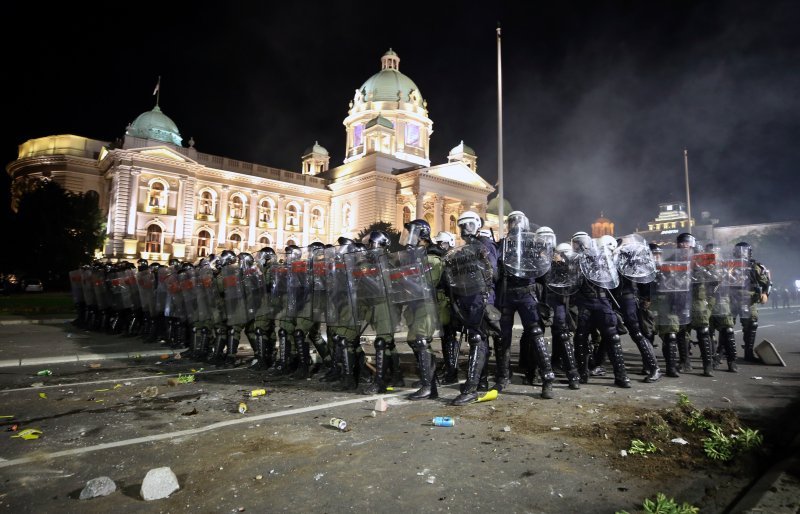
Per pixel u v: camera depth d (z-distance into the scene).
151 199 47.16
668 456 3.54
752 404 5.20
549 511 2.68
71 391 5.96
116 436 4.09
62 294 35.56
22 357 8.49
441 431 4.21
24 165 52.09
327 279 6.56
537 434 4.10
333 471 3.27
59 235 37.44
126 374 7.28
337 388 6.21
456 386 6.39
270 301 7.66
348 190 59.19
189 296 9.11
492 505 2.75
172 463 3.45
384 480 3.12
